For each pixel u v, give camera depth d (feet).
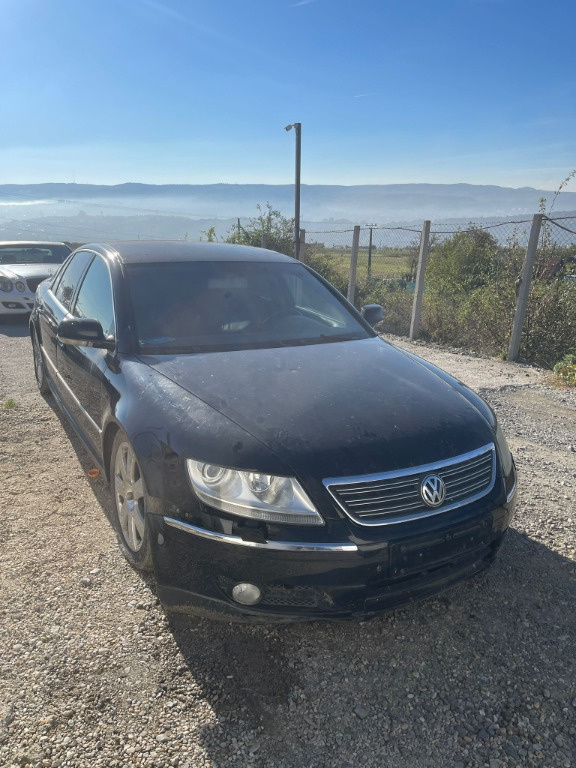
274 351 11.02
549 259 30.07
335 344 11.80
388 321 37.58
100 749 6.87
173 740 7.01
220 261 13.62
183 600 8.20
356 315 13.93
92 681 7.85
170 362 10.27
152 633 8.79
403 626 9.12
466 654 8.54
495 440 9.26
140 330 11.26
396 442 8.18
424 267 33.06
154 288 12.23
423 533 7.77
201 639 8.70
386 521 7.64
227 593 7.83
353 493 7.61
